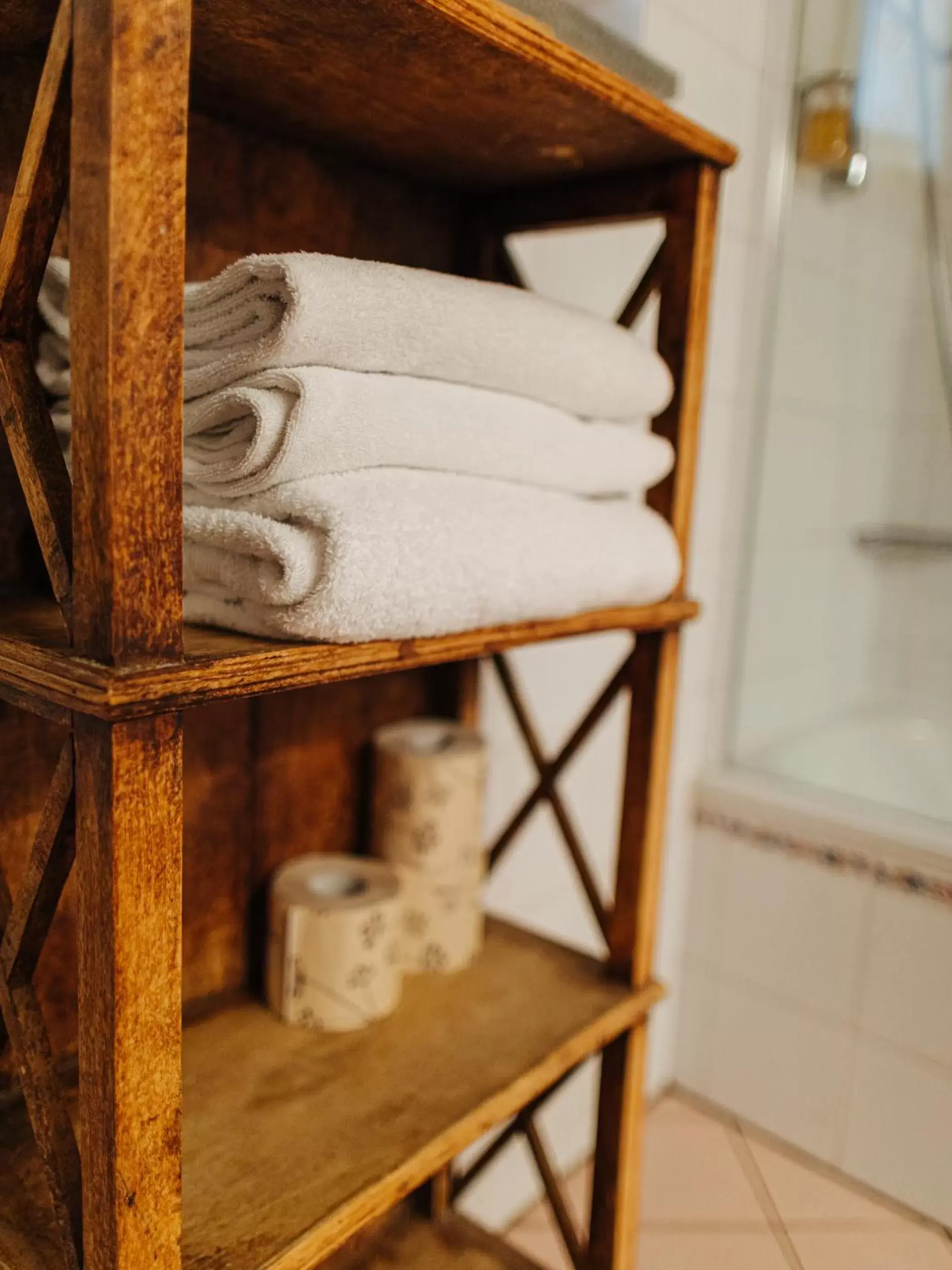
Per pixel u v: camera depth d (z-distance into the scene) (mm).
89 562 355
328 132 630
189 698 370
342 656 440
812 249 1331
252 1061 628
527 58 478
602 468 601
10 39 475
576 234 947
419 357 479
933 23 1307
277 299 425
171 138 334
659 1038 1299
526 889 1062
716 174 654
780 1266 1001
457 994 725
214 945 708
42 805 594
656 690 705
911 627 1620
